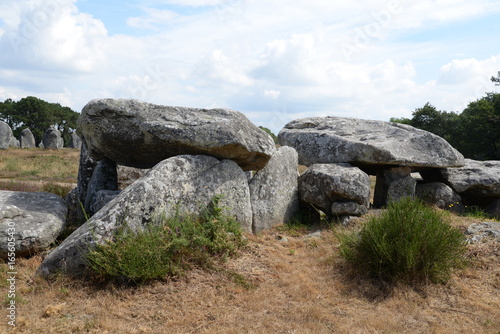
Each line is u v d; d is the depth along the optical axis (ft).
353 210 25.35
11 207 19.88
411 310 14.89
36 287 16.03
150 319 14.15
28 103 222.07
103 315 14.19
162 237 17.89
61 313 14.37
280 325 13.83
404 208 18.83
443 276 16.67
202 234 19.20
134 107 23.00
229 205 22.74
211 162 22.57
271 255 20.12
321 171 26.84
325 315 14.40
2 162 67.21
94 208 24.93
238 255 19.56
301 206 28.45
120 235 17.38
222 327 13.60
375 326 13.73
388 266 17.08
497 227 21.36
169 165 20.65
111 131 23.30
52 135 130.82
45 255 19.38
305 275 17.93
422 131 31.22
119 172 27.86
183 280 16.88
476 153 109.70
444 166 29.58
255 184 25.76
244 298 15.69
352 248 18.71
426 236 17.06
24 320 13.61
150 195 18.92
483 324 13.94
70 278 16.52
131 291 15.94
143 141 23.29
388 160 27.96
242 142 22.33
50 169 62.39
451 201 31.17
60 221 21.26
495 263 18.02
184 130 22.08
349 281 17.31
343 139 30.27
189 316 14.29
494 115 102.73
